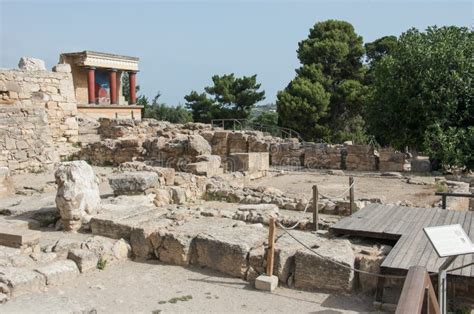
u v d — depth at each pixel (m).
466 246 4.91
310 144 24.94
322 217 11.45
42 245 8.59
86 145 23.59
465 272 6.24
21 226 9.82
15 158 18.34
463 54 21.83
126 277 7.77
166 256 8.52
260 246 8.10
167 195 13.13
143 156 22.23
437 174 20.73
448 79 21.47
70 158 23.41
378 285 6.78
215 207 12.77
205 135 26.98
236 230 8.73
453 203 12.68
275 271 7.47
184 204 13.12
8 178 13.94
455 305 6.36
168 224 9.28
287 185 17.75
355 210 11.49
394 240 8.39
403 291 4.02
